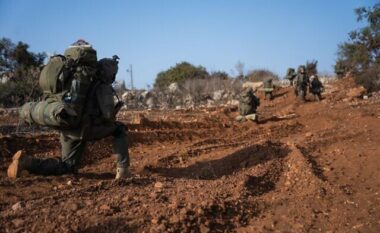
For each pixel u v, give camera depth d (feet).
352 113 59.00
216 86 138.62
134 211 19.53
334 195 25.07
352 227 20.81
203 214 19.74
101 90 24.68
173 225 18.51
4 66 101.45
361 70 109.81
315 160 33.96
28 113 24.58
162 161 33.35
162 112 84.23
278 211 22.47
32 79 73.20
